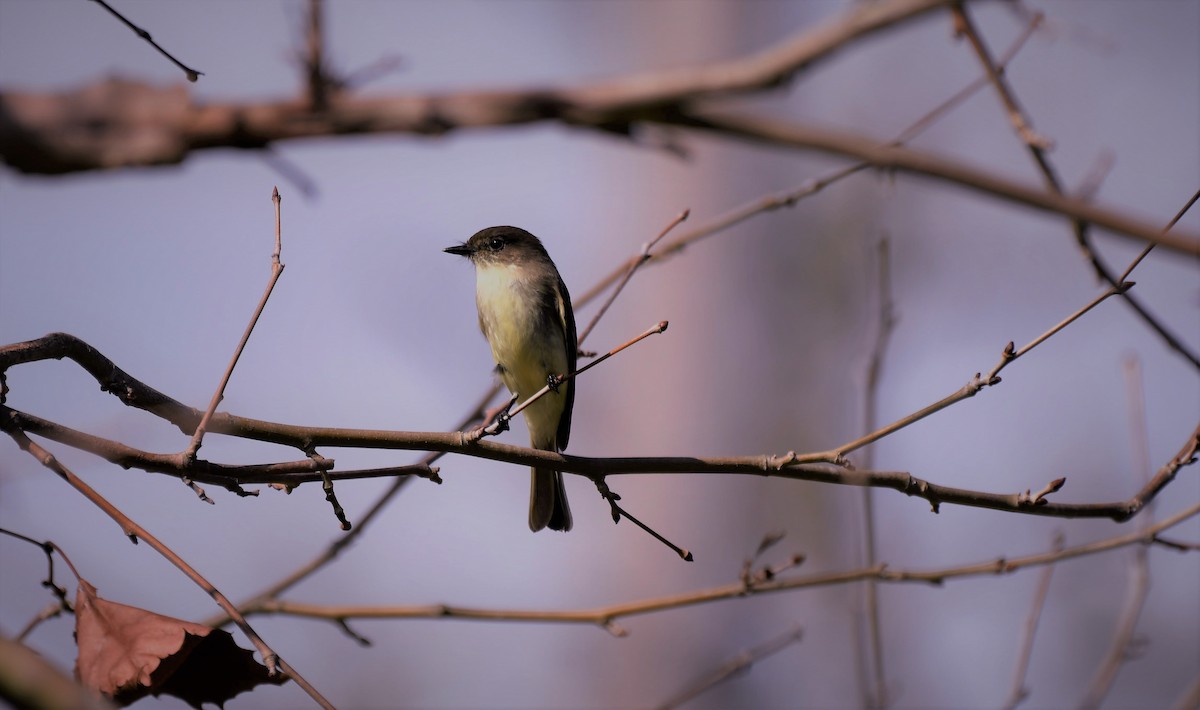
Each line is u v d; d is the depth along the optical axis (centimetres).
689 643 1977
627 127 296
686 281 2145
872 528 945
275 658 576
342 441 739
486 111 294
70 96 297
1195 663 1908
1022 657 1048
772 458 794
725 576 2023
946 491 792
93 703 360
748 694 1958
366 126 298
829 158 317
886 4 262
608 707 1931
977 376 753
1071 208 300
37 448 623
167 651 565
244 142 299
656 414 2098
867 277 982
